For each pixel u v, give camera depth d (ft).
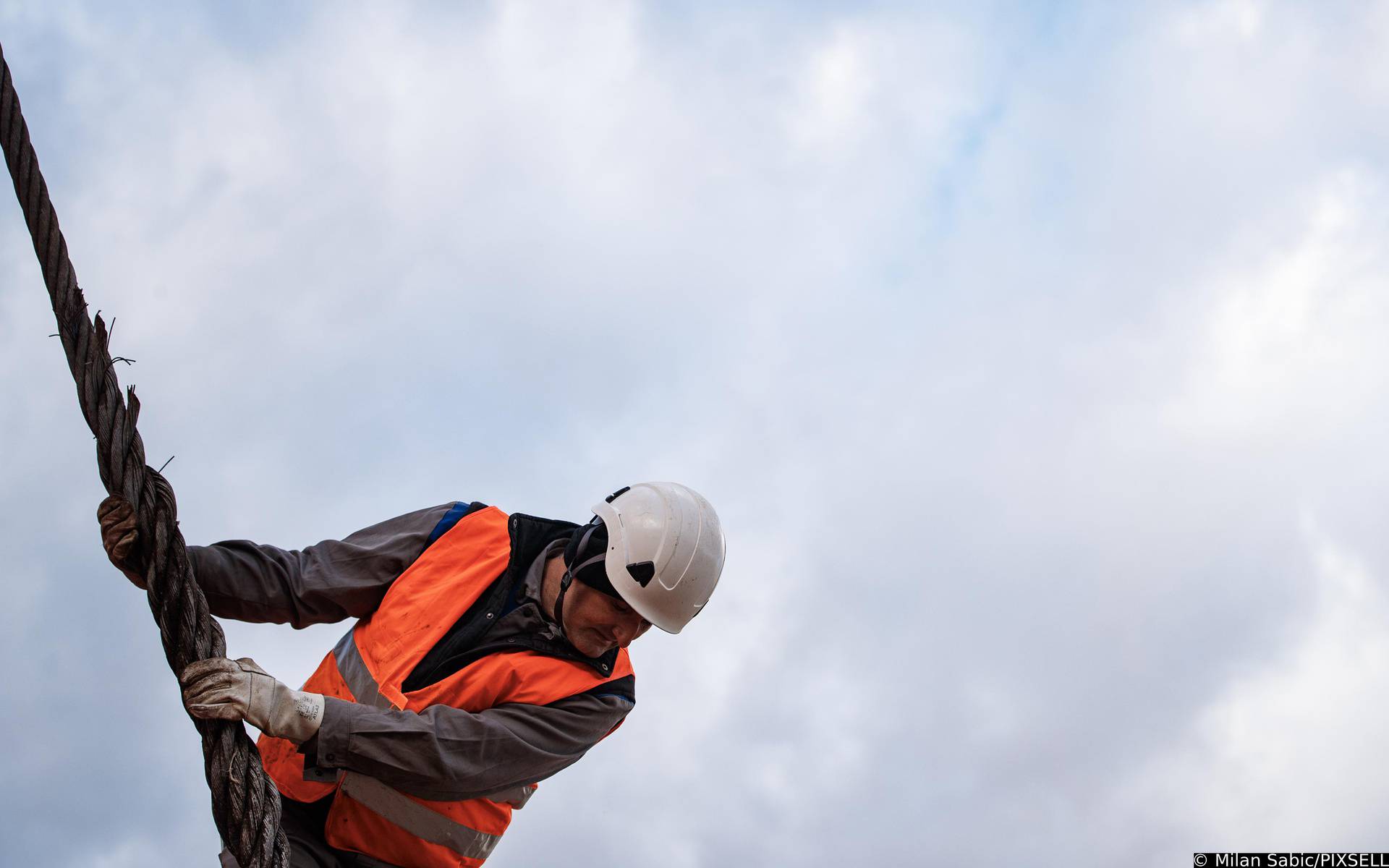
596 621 15.61
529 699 14.89
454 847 15.02
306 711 12.96
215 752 12.48
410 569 15.33
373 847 14.89
